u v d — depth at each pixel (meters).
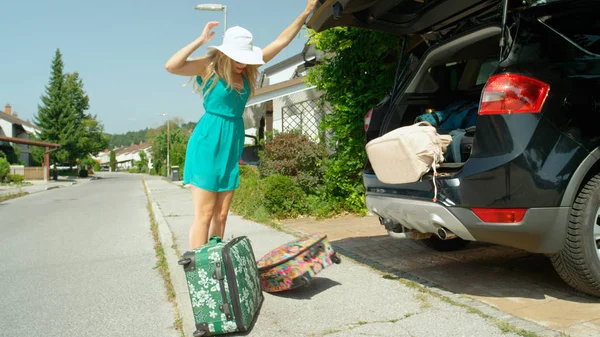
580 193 2.74
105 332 3.04
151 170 68.50
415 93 3.92
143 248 6.07
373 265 4.05
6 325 3.25
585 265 2.74
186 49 2.93
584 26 2.90
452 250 4.47
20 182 32.47
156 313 3.40
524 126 2.61
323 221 6.81
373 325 2.71
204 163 3.13
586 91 2.71
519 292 3.12
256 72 3.29
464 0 3.21
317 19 3.94
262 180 8.52
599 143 2.70
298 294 3.38
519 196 2.63
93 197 17.38
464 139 3.22
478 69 4.05
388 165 3.23
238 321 2.64
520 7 2.77
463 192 2.77
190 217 8.54
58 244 6.66
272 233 6.07
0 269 5.13
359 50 6.45
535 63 2.70
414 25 3.82
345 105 6.72
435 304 2.98
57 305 3.69
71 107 50.47
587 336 2.36
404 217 3.29
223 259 2.65
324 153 8.45
